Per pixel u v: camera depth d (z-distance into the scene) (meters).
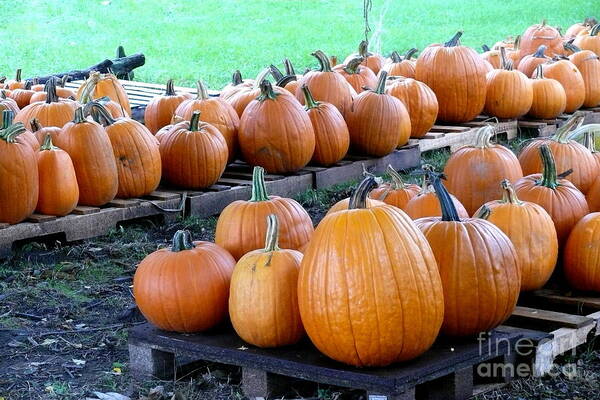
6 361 3.53
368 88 5.40
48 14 12.69
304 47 10.73
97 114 4.70
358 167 5.27
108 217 4.54
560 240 3.74
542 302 3.67
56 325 3.77
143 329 3.41
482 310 3.22
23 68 9.54
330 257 3.08
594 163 4.25
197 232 4.65
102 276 4.15
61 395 3.32
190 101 5.12
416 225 3.24
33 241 4.41
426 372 3.10
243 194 4.93
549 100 6.16
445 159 5.60
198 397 3.27
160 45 10.95
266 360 3.20
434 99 5.65
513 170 4.16
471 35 11.22
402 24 12.11
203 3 13.78
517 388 3.28
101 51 10.55
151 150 4.69
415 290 3.08
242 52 10.49
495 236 3.28
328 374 3.12
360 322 3.06
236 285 3.24
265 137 4.96
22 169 4.25
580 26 8.15
